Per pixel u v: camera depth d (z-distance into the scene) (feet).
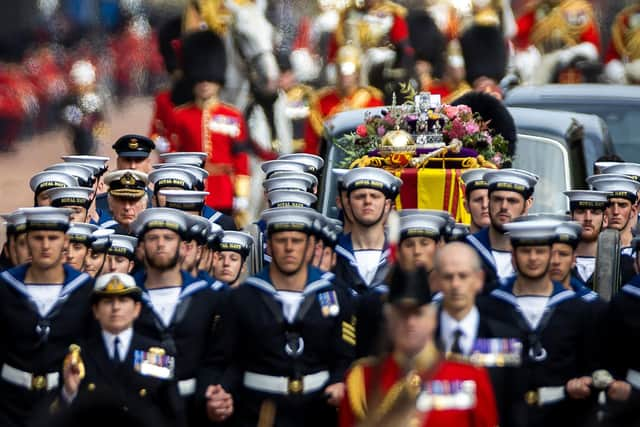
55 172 164.76
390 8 250.57
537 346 130.82
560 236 135.54
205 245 146.82
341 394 130.21
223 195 220.23
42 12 515.91
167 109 226.99
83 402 99.35
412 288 108.68
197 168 168.66
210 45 225.97
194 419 135.44
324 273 135.95
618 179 157.79
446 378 110.83
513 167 172.24
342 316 134.21
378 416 106.93
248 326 133.59
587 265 154.71
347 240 149.48
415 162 164.04
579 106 201.26
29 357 139.85
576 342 131.85
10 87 402.93
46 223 140.05
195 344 135.95
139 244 143.95
